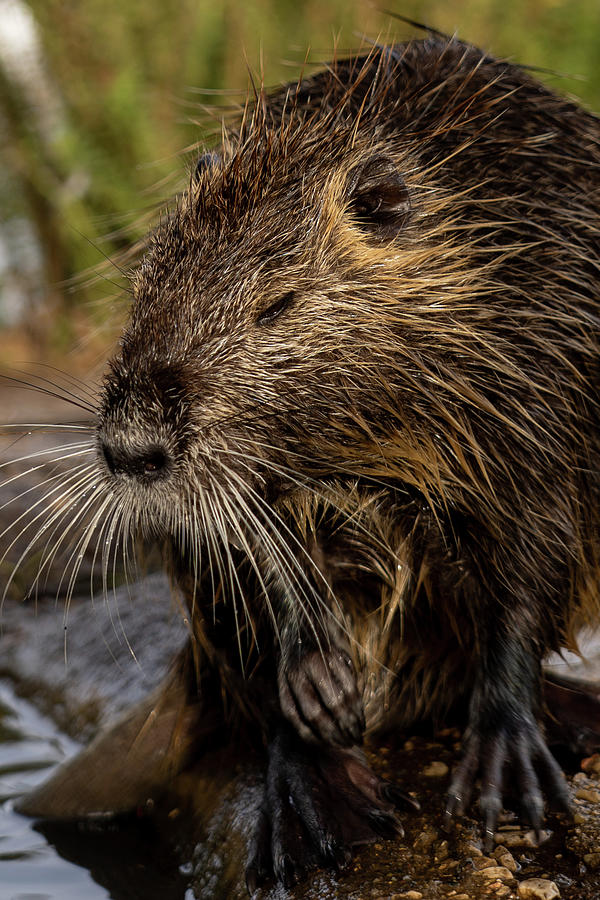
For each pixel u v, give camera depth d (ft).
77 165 28.19
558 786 9.02
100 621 14.58
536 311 9.60
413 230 9.59
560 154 10.26
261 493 9.20
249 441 8.99
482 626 9.70
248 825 9.81
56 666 14.12
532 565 9.47
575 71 25.86
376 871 8.61
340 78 10.92
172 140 27.25
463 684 10.60
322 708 9.40
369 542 9.93
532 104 10.49
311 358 9.15
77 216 27.91
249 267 9.10
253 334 9.01
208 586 10.31
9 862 10.48
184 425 8.68
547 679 10.67
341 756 9.67
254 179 9.45
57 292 29.60
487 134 10.07
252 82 11.50
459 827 9.01
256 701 10.36
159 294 9.07
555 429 9.45
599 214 10.19
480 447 9.41
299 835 9.09
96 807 11.03
